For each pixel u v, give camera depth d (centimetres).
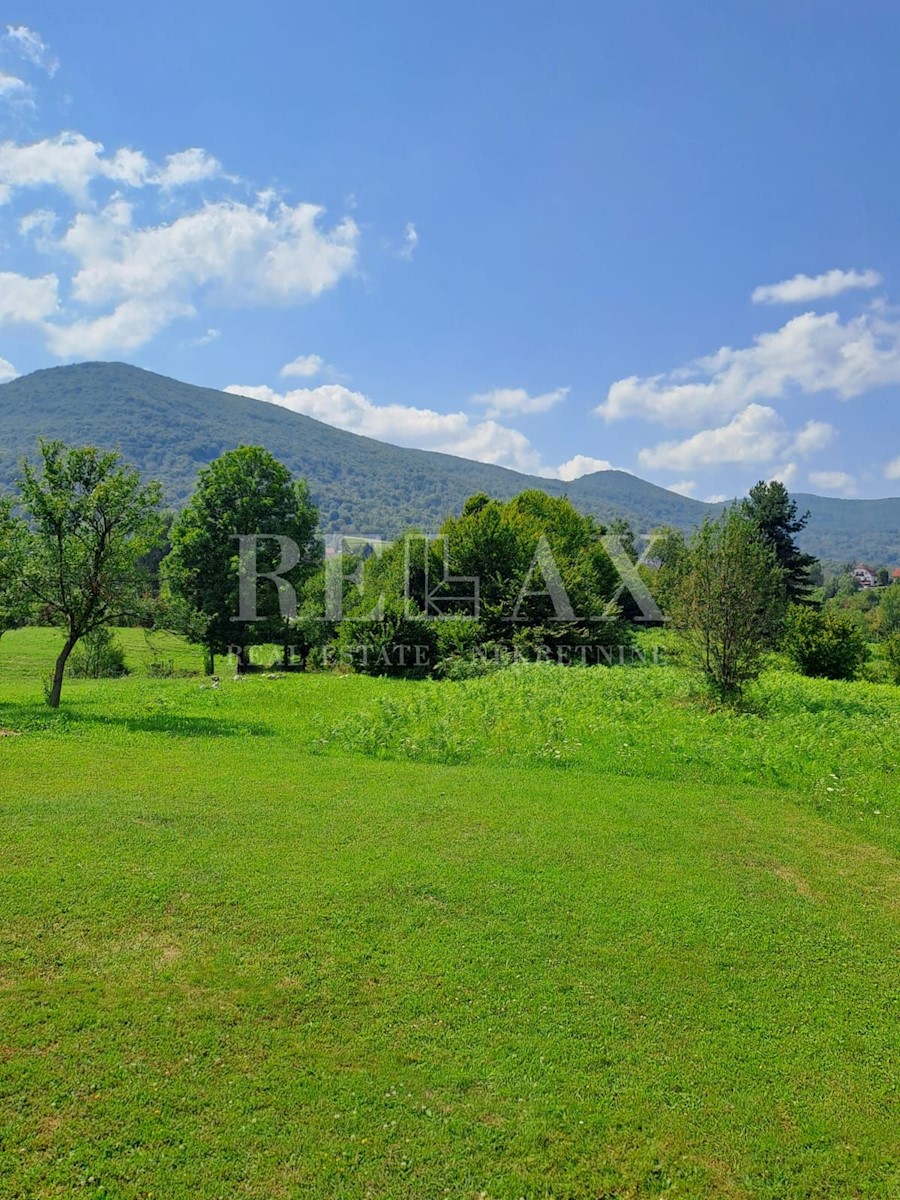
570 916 599
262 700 1738
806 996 503
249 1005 461
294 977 494
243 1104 379
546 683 1872
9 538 1462
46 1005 452
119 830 742
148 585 1645
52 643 4109
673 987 505
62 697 1814
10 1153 344
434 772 1041
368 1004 468
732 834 817
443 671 2434
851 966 546
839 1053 443
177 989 475
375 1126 370
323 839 745
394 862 691
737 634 1600
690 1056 434
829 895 671
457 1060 420
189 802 849
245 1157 348
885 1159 366
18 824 749
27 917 554
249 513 3164
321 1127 368
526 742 1195
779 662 2542
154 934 541
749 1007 486
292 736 1290
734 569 1611
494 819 829
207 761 1070
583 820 838
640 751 1144
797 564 4491
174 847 704
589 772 1063
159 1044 420
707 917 611
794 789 1007
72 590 1528
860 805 935
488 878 664
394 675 2508
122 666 3388
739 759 1113
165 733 1277
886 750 1212
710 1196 342
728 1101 399
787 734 1311
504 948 543
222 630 3078
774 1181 352
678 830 820
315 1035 436
